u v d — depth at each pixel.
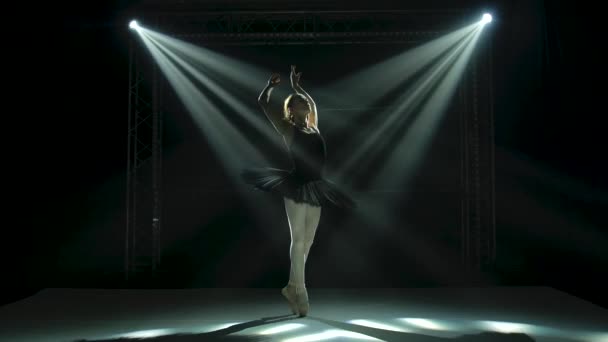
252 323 3.42
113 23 7.11
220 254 8.03
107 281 6.17
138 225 7.49
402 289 5.39
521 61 7.09
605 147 5.22
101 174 7.49
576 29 5.69
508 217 7.38
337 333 3.05
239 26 7.44
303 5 7.19
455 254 7.95
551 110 6.51
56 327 3.31
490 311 3.93
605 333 3.06
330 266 7.30
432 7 7.17
